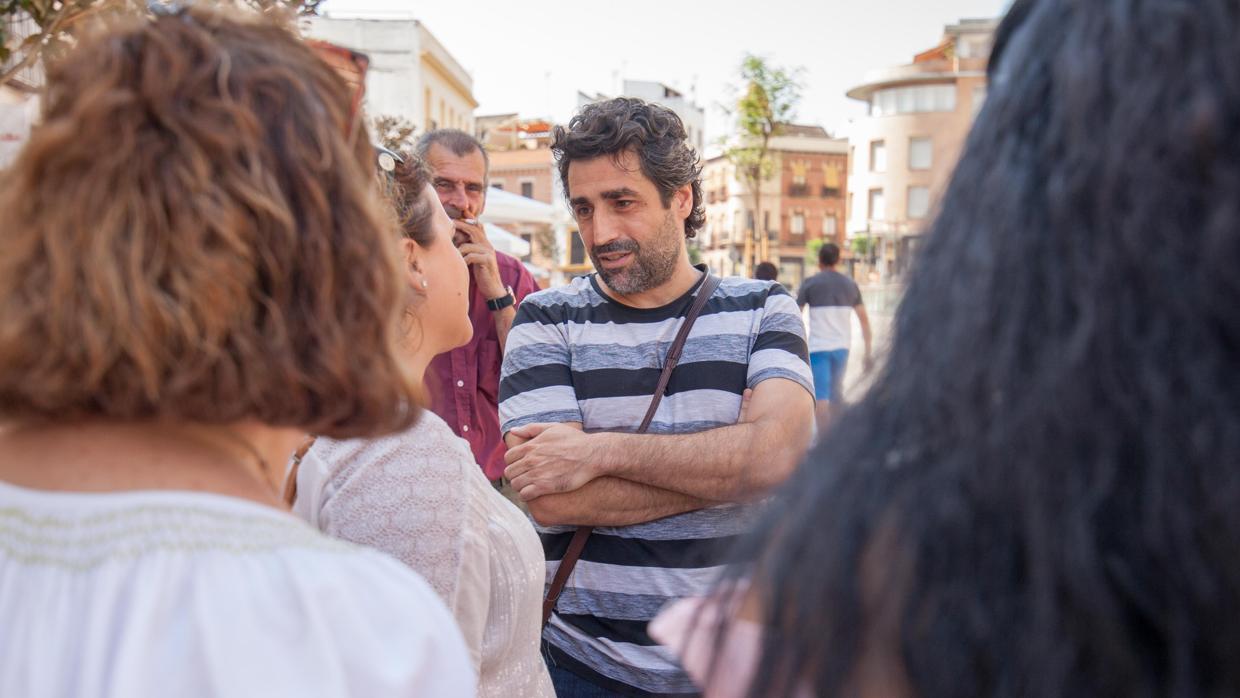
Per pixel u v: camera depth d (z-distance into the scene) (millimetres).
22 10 2934
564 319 2408
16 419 784
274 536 800
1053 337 554
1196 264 513
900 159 43219
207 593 736
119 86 756
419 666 799
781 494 705
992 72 670
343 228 819
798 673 634
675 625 769
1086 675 543
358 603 797
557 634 2260
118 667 695
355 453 1349
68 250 723
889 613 600
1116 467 533
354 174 851
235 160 757
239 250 738
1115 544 534
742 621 694
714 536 2186
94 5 2762
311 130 809
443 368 3457
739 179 24953
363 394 820
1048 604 546
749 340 2324
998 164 606
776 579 651
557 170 2441
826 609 623
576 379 2350
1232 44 523
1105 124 547
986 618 568
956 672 575
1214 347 515
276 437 928
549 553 2287
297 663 742
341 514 1317
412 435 1376
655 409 2289
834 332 9609
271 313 767
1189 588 516
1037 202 580
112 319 713
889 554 606
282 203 765
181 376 736
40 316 729
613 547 2205
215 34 821
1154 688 533
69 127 738
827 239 60281
